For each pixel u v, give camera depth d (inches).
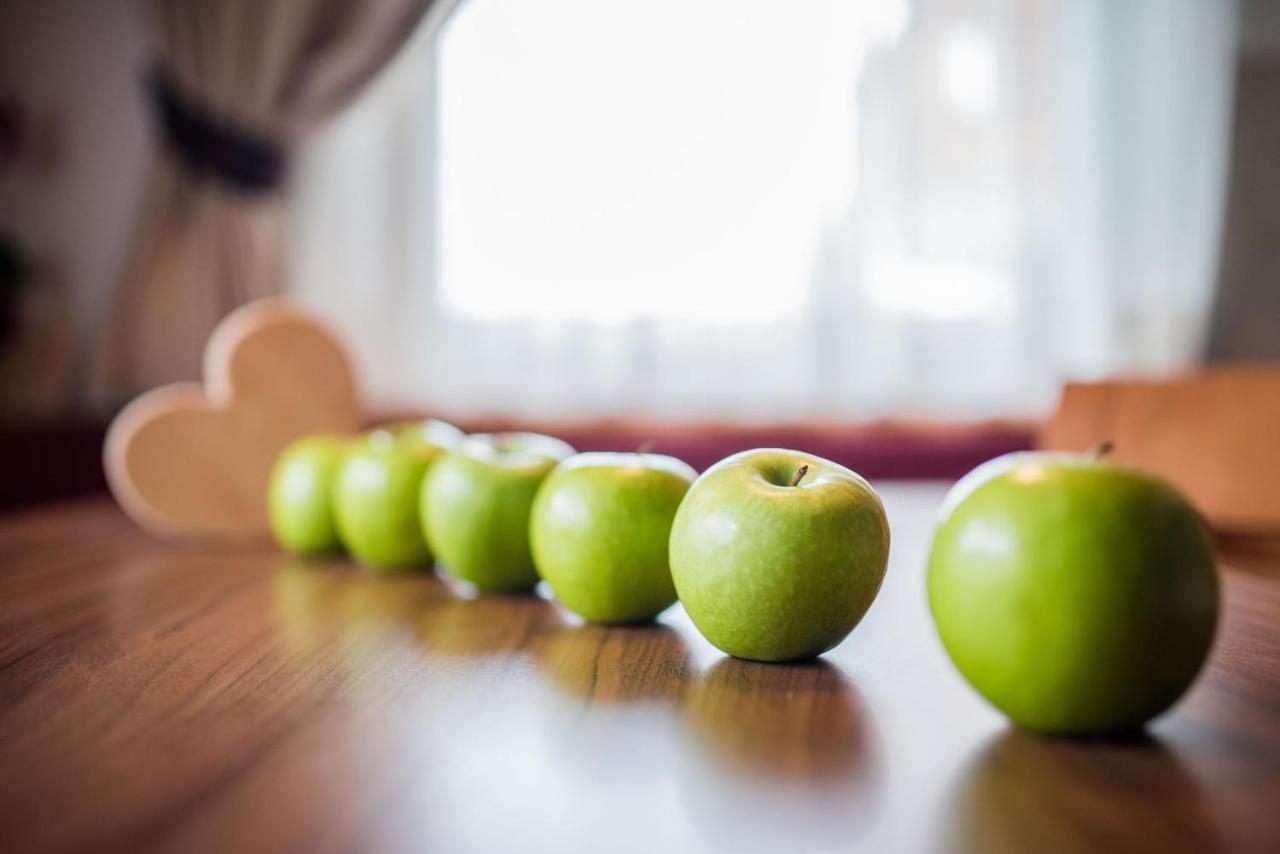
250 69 54.7
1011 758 13.7
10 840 11.5
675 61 57.7
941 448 56.6
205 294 54.6
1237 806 12.5
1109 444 15.7
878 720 14.9
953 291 59.1
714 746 14.0
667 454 56.2
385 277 58.0
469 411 57.8
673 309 58.1
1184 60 59.9
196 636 18.7
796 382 58.4
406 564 24.8
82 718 14.7
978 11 58.6
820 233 57.7
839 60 57.7
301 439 31.1
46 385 57.7
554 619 20.3
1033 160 58.8
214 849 11.3
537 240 57.9
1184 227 60.1
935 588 15.2
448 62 57.8
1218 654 17.3
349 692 15.8
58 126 59.1
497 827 12.0
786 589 17.0
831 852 11.3
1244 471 27.2
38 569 24.8
